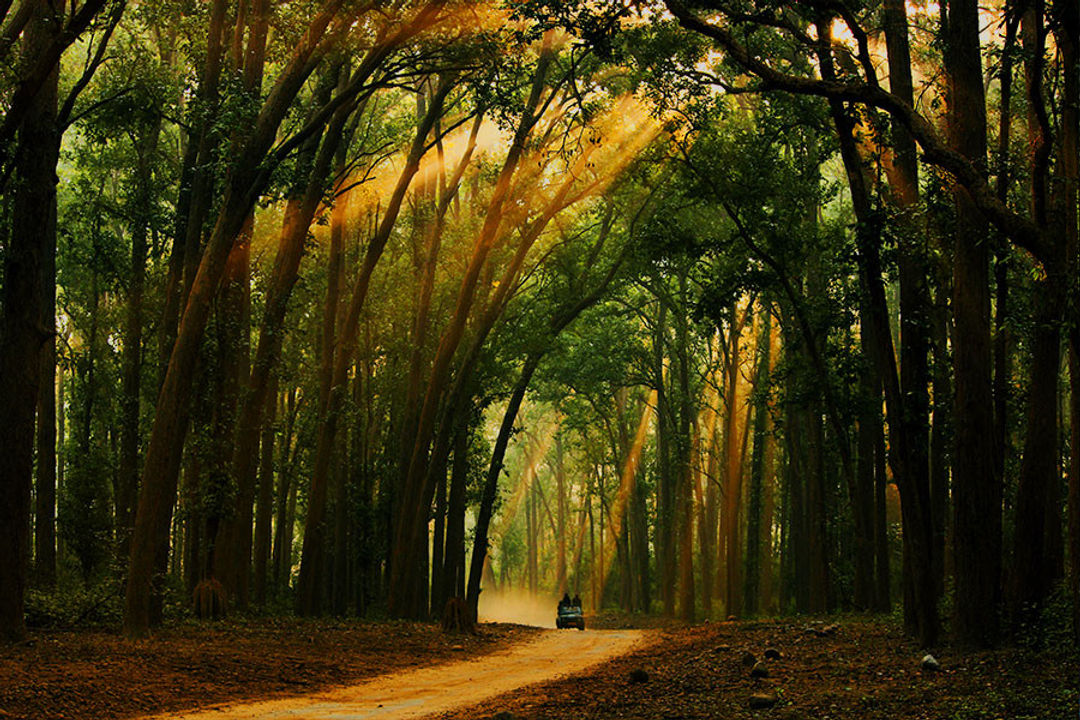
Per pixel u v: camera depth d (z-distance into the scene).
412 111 38.91
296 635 20.41
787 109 22.84
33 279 15.78
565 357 47.12
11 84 15.51
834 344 26.95
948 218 15.80
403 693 14.52
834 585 30.55
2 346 15.59
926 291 17.92
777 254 25.08
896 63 17.19
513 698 13.68
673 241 26.50
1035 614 13.49
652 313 50.31
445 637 24.19
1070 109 12.51
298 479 39.78
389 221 28.50
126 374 26.98
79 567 26.36
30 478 15.58
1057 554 15.12
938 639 15.16
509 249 33.72
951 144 14.60
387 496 35.72
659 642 23.94
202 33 22.20
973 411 14.11
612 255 36.88
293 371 35.25
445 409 31.08
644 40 20.00
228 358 23.12
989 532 14.00
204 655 15.91
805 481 38.62
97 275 33.22
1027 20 14.66
